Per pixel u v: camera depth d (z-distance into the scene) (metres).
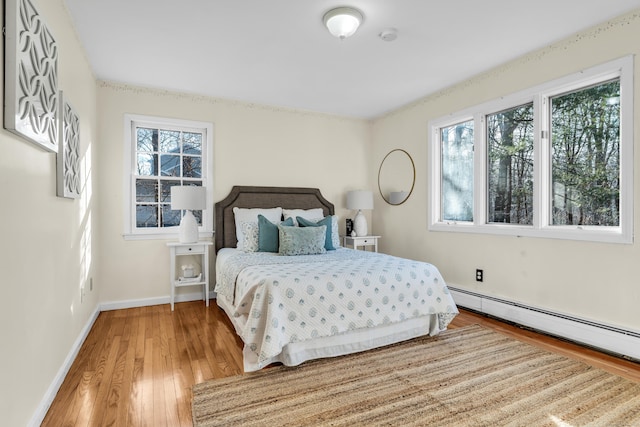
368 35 2.63
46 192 1.76
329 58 3.03
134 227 3.71
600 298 2.50
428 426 1.61
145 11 2.29
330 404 1.79
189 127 3.96
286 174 4.46
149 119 3.72
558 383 1.99
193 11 2.29
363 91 3.89
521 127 3.14
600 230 2.54
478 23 2.47
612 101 2.52
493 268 3.30
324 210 4.60
